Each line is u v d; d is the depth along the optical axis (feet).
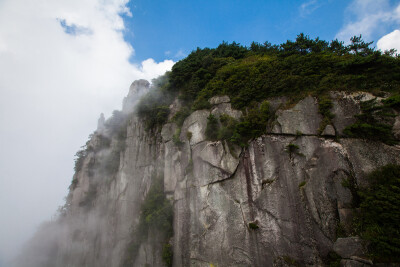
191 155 92.32
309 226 63.36
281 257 63.98
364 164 63.87
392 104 66.03
